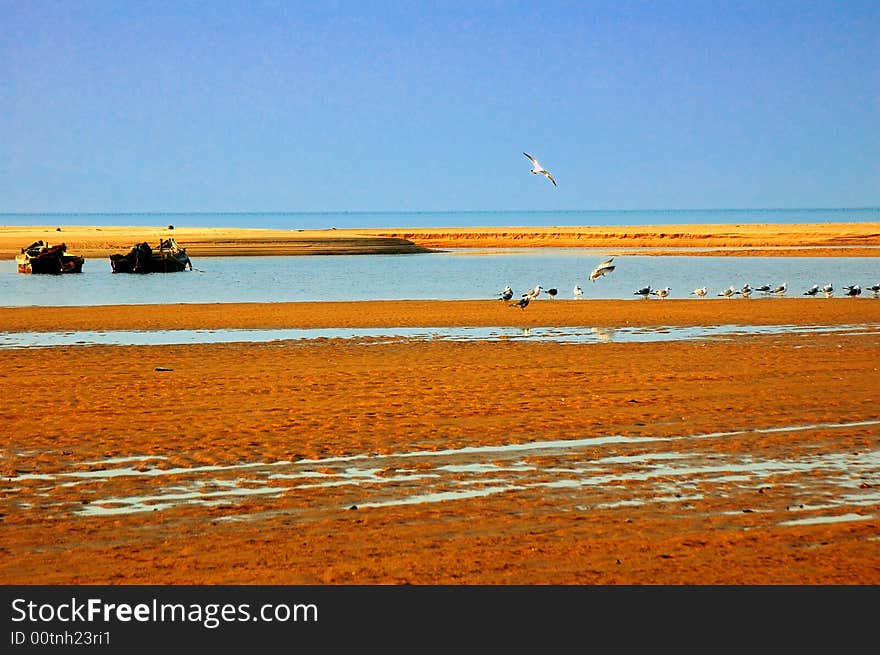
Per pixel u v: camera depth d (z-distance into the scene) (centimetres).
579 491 3009
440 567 2403
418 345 6438
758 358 5803
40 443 3625
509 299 9119
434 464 3328
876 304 9288
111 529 2672
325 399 4475
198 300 9975
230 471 3247
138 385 4862
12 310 8700
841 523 2700
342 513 2797
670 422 3969
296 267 15650
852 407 4262
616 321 7925
